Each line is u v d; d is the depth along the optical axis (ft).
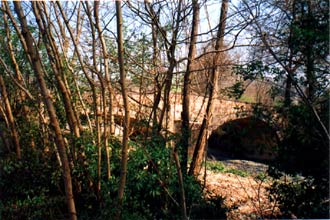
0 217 13.55
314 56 11.51
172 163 12.96
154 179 12.69
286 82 12.17
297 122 12.23
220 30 13.01
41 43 14.10
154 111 13.52
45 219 13.69
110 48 14.23
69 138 13.42
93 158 13.57
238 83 12.76
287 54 11.83
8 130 15.38
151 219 12.80
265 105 12.66
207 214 13.99
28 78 15.47
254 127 13.55
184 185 13.30
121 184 10.34
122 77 9.32
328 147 11.80
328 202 12.24
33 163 14.87
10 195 14.88
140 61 14.11
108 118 14.17
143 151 12.78
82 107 14.34
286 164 13.14
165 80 12.63
